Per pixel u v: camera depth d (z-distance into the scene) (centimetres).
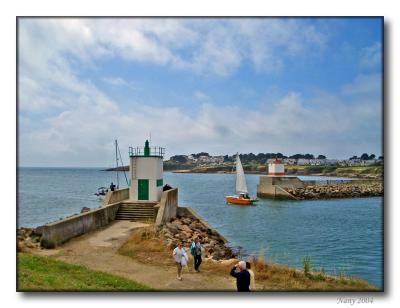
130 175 3381
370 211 5794
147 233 2398
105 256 1950
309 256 2917
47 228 2041
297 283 1563
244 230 4134
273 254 2964
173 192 3438
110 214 2936
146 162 3366
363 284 1591
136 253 2041
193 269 1798
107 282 1473
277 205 6625
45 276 1437
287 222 4709
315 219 4966
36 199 7531
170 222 3191
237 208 6216
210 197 8475
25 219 4894
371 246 3297
